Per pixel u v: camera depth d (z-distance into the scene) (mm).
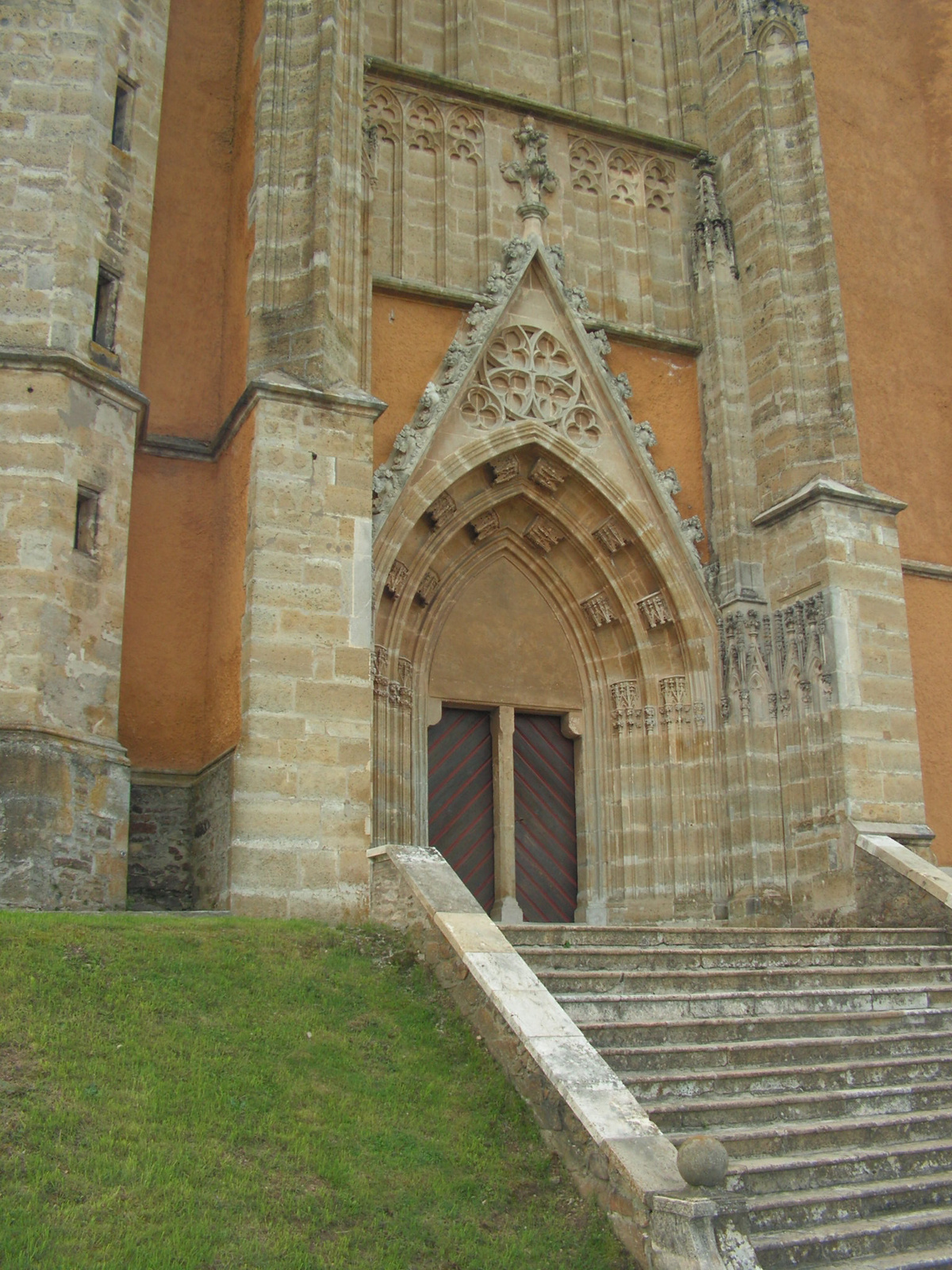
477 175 20797
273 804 14359
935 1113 11359
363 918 14250
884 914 16906
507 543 20141
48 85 16109
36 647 14102
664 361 21047
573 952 12664
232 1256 7941
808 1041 11922
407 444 18188
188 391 17719
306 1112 9633
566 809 20031
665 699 19719
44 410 14875
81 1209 7973
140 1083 9383
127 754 15594
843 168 23734
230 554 16188
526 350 19688
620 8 23125
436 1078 10445
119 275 16453
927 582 21891
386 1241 8469
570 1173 9273
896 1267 8953
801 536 19203
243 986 11258
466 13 21547
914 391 23016
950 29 25219
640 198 21938
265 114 17234
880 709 18391
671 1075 10789
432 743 19391
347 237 16984
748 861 18547
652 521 19844
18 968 10344
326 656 15055
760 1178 9703
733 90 22062
